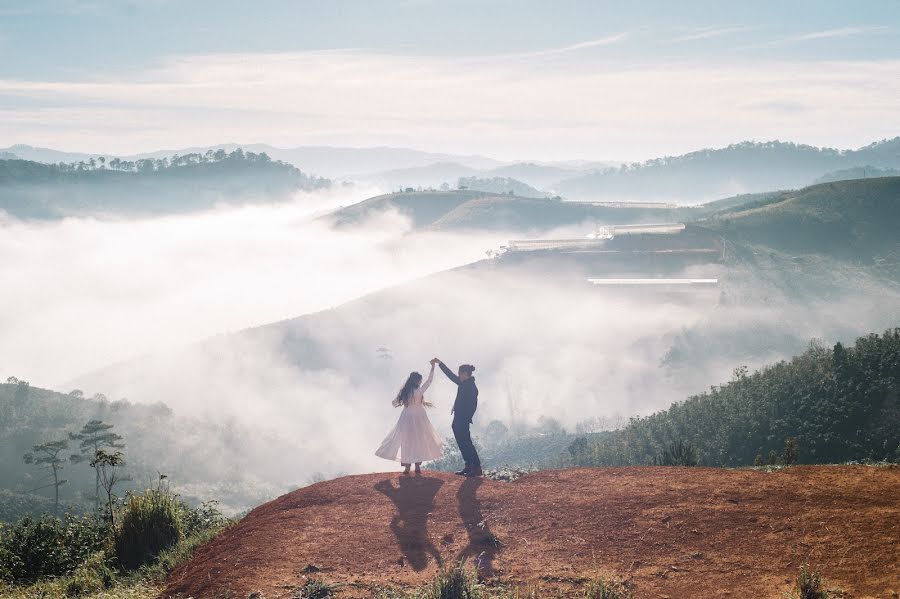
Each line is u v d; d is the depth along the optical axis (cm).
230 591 995
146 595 1085
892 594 809
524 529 1135
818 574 854
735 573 921
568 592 924
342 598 945
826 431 7331
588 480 1340
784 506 1095
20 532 1636
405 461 1435
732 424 8356
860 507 1050
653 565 973
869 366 7806
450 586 909
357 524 1193
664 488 1238
